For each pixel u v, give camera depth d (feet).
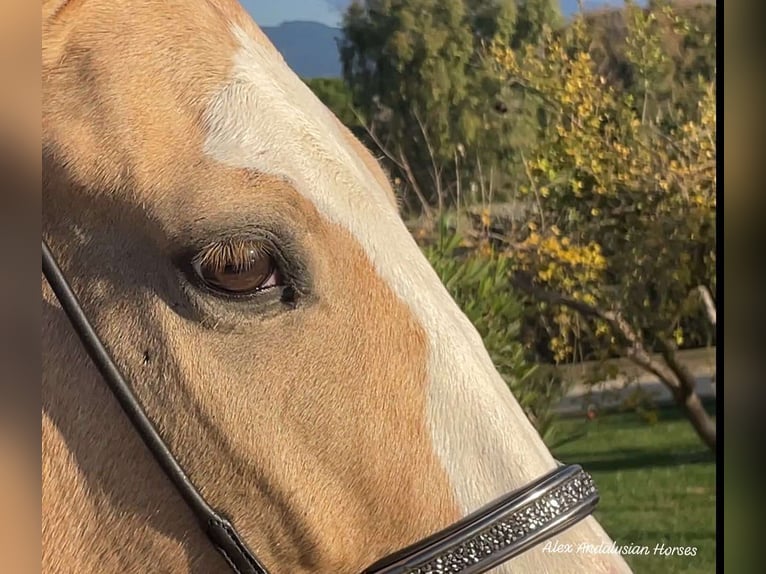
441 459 4.02
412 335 4.07
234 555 3.92
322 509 3.93
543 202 16.79
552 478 4.13
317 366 3.95
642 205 16.42
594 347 16.20
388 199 4.52
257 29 4.39
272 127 4.01
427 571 3.93
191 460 3.92
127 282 3.90
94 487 3.95
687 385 15.93
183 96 3.95
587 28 17.65
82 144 3.86
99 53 3.92
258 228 3.88
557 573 4.03
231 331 3.91
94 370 3.95
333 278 4.00
